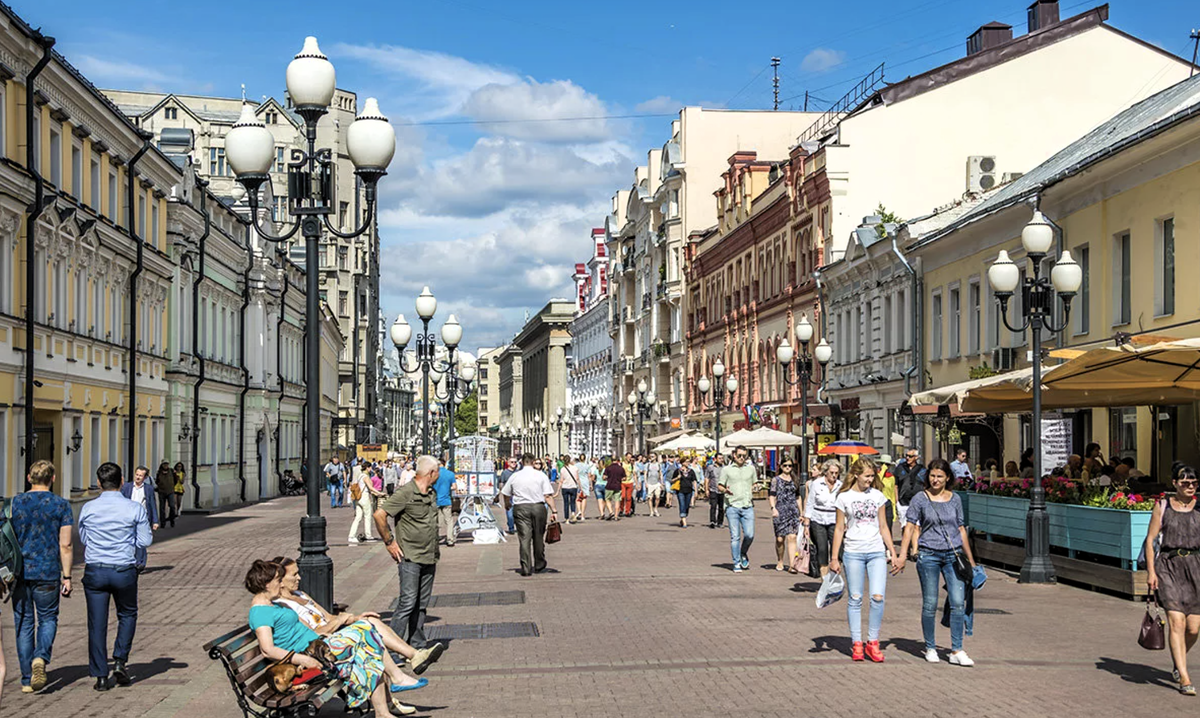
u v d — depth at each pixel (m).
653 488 45.31
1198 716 10.13
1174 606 11.13
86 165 36.19
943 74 49.84
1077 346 29.58
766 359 61.50
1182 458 25.45
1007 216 33.03
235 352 59.88
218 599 19.22
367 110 14.17
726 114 79.00
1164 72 49.22
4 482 29.44
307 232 13.67
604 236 117.31
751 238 63.72
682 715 10.30
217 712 10.75
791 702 10.76
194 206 50.78
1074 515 20.02
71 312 34.69
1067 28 49.38
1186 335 24.56
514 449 104.94
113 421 39.25
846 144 49.78
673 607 17.34
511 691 11.42
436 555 13.94
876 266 45.56
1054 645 13.80
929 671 12.22
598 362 112.75
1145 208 26.38
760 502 52.56
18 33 29.56
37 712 10.79
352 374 120.44
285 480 70.19
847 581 12.93
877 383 45.31
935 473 12.78
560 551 27.77
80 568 24.55
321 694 9.58
